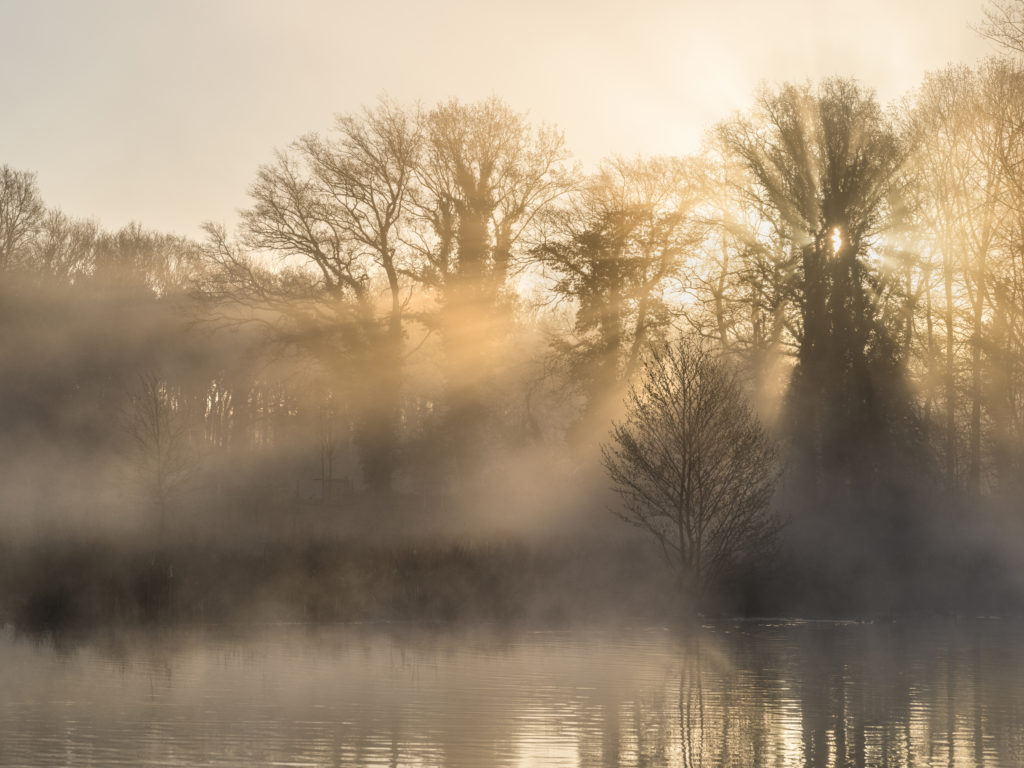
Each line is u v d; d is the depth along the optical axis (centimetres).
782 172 5150
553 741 1894
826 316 4931
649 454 4088
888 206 5069
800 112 5175
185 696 2236
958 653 3028
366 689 2344
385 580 3922
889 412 4834
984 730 2025
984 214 5288
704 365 4081
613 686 2423
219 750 1777
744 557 4050
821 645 3195
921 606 4128
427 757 1758
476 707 2159
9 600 3462
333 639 3188
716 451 3997
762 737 1953
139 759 1712
